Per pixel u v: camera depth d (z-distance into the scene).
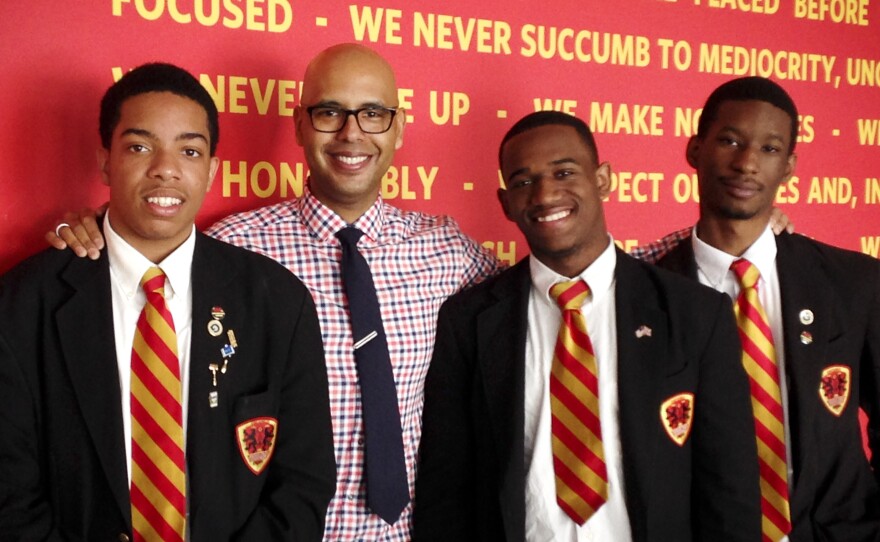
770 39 2.62
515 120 2.27
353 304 1.70
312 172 1.75
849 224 2.80
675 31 2.48
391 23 2.10
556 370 1.55
